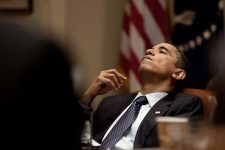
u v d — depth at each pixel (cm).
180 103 428
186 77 482
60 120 150
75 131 153
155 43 630
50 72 145
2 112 147
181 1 625
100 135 452
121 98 481
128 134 434
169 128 229
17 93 146
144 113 442
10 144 148
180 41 622
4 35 149
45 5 674
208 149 217
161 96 452
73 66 151
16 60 146
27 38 149
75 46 676
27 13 673
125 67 645
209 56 610
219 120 221
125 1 666
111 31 682
